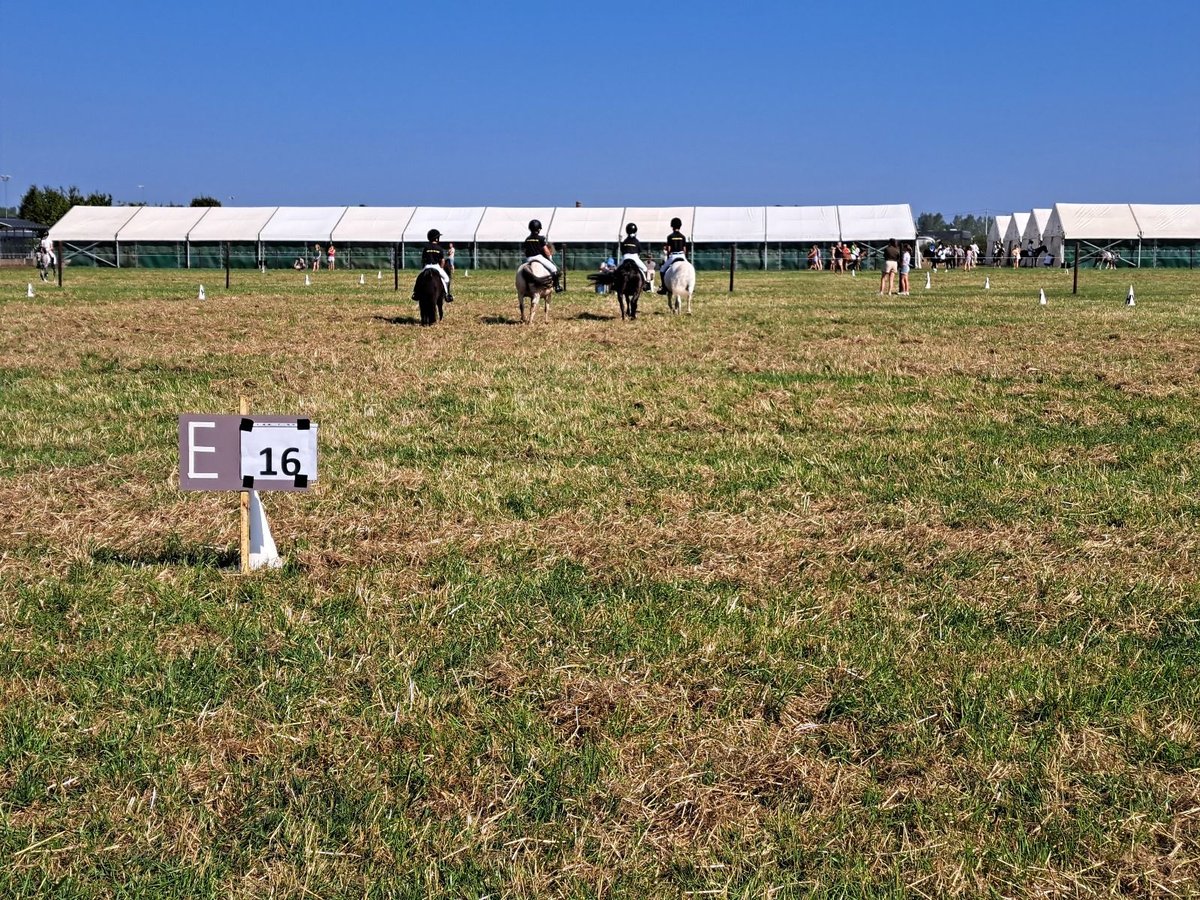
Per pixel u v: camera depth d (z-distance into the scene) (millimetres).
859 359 17062
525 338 20219
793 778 4531
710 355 17688
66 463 9867
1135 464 10000
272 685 5242
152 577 6715
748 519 8109
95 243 73750
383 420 12047
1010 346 19000
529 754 4645
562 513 8203
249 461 6680
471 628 5922
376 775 4508
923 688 5238
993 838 4125
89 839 4094
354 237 74188
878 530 7828
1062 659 5566
